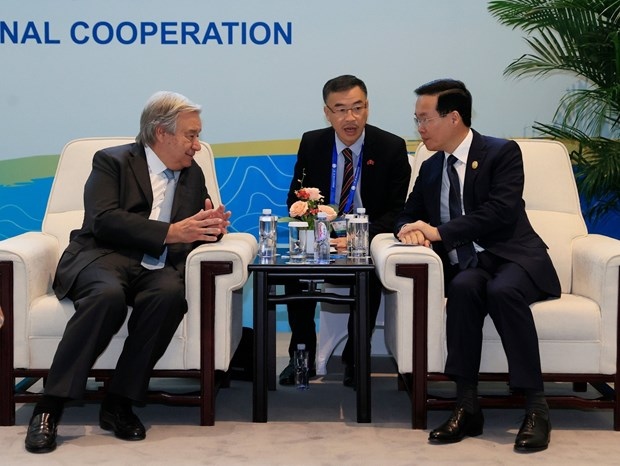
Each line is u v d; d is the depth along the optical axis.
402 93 4.93
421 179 3.62
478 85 4.92
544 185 3.77
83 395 3.02
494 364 3.20
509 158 3.41
